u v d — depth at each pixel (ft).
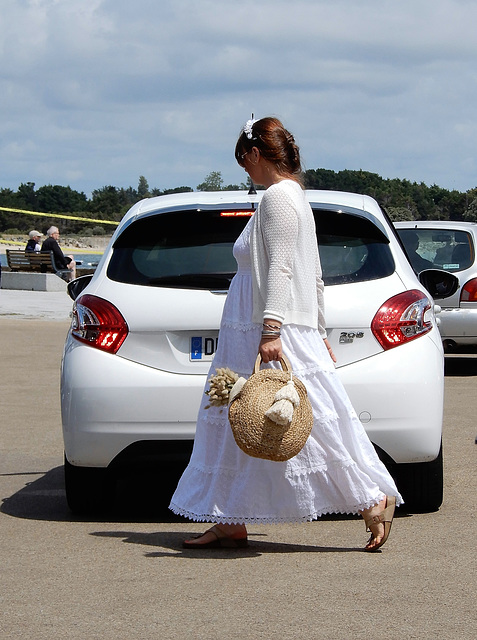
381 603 15.78
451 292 27.76
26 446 31.81
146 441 20.95
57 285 118.01
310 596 16.15
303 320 18.10
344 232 21.98
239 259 18.60
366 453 18.57
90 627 14.80
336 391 18.26
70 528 21.39
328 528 20.99
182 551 19.16
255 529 20.95
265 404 16.89
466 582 16.93
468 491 24.71
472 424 35.22
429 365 21.04
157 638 14.30
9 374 49.37
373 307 21.01
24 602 16.03
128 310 21.26
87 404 21.01
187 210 22.09
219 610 15.49
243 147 18.74
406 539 19.92
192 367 20.94
